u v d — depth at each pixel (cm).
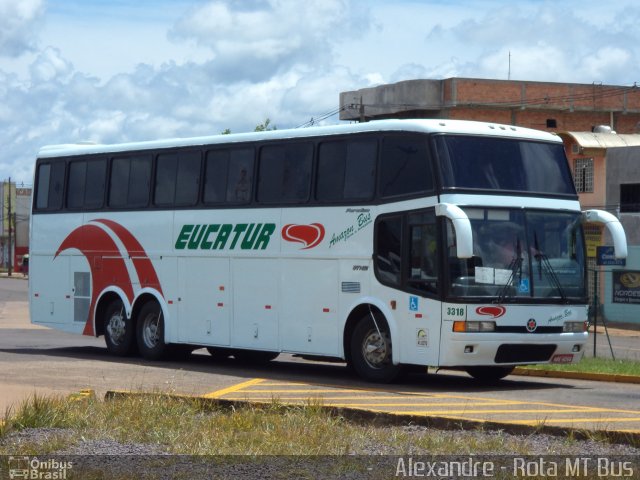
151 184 2723
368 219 2197
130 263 2766
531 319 2097
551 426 1420
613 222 2184
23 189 14950
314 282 2305
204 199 2581
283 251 2375
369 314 2206
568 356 2161
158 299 2681
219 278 2527
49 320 3003
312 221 2314
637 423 1512
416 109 7762
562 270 2156
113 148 2850
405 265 2117
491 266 2073
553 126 8112
